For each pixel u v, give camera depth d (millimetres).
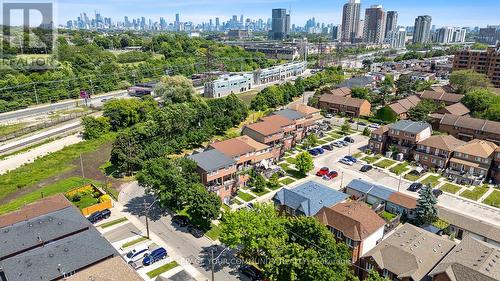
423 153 87625
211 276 49531
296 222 48688
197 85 184250
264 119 97812
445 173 82938
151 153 84125
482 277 41250
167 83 133000
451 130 105125
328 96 140250
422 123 97375
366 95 144750
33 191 73000
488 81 148625
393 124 97562
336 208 56750
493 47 177375
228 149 77375
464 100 126375
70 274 43125
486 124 99750
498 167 79625
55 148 97625
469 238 51312
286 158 92875
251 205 67875
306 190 63938
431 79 190750
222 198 69812
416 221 61969
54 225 51031
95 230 51781
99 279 40469
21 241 47562
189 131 100312
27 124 115688
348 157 91312
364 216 54188
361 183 72562
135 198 71375
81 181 77438
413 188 75562
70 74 156000
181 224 61531
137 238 57938
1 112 129125
